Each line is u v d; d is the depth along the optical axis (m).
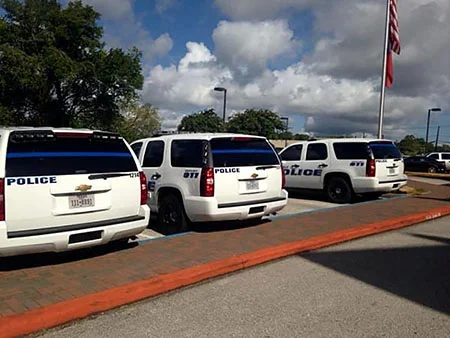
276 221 8.42
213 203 6.84
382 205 10.84
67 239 4.98
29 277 4.93
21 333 3.68
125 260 5.61
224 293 4.70
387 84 15.84
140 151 8.38
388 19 15.49
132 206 5.76
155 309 4.27
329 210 9.94
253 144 7.64
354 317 4.05
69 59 32.59
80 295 4.36
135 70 37.53
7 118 33.31
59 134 5.18
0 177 4.61
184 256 5.80
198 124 43.41
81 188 5.15
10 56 30.31
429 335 3.68
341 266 5.72
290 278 5.21
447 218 9.66
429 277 5.26
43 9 33.47
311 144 12.56
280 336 3.66
